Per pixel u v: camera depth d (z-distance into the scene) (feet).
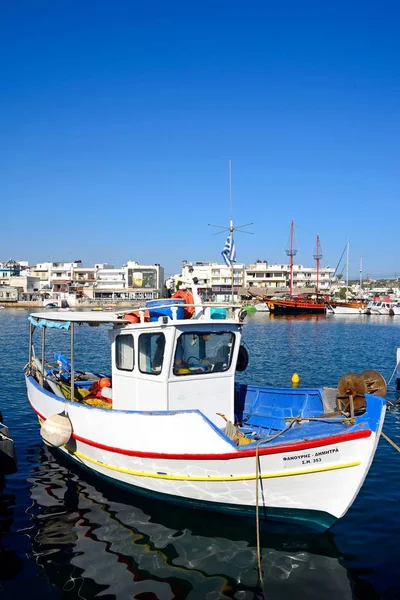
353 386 29.66
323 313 310.24
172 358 31.45
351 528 29.60
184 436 28.76
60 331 187.62
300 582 24.20
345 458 26.12
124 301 365.81
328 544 27.63
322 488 26.86
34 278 415.85
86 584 23.95
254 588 23.67
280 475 27.02
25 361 102.99
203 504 29.94
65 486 35.14
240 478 27.86
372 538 28.40
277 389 37.32
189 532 28.73
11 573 24.81
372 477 38.14
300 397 36.47
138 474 31.50
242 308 33.96
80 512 31.17
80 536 28.30
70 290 400.47
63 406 36.83
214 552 26.68
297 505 27.61
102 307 338.95
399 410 60.18
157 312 34.78
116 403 36.27
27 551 26.76
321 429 28.37
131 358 34.63
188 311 34.86
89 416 33.94
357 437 25.73
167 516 30.63
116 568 25.21
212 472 28.45
